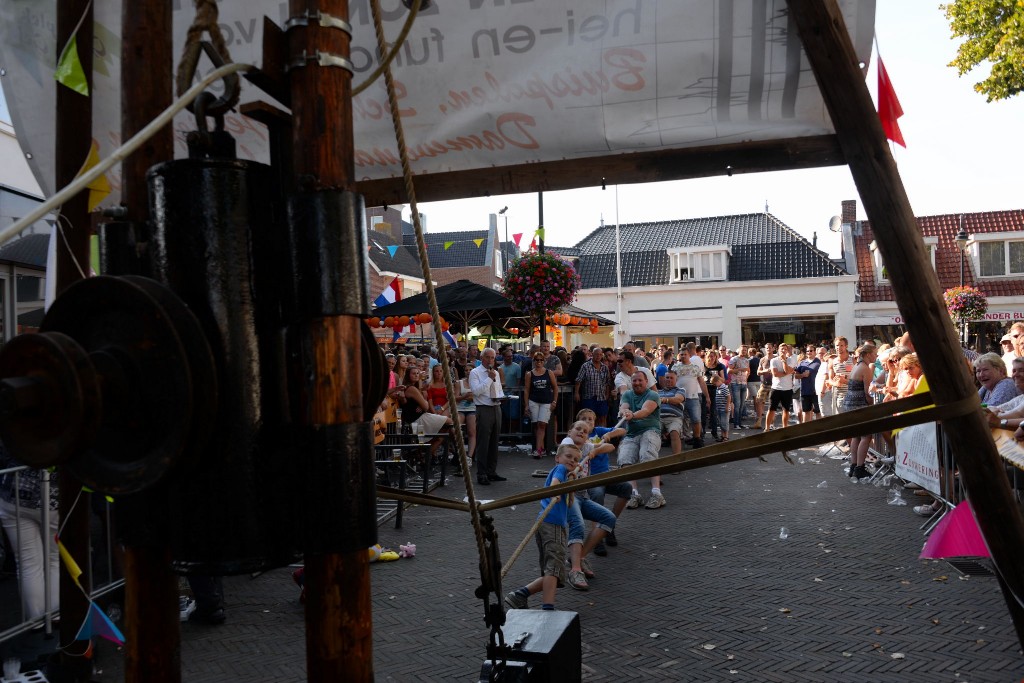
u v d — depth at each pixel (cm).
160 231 141
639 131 266
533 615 269
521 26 269
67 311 135
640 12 258
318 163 140
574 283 1464
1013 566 221
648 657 448
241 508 134
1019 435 560
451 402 197
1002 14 1510
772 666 431
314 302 137
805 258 3700
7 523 455
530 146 277
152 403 129
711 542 720
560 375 1471
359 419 141
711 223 4062
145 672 158
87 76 312
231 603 556
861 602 537
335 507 137
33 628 470
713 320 3738
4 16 335
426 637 484
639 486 1031
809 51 226
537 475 1118
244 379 136
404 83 280
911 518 798
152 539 150
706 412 1619
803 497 935
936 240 3503
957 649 449
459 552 692
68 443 120
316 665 138
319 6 143
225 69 134
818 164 254
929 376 218
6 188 795
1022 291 3281
